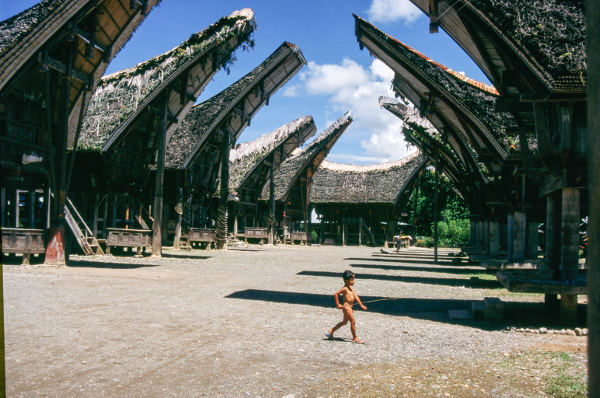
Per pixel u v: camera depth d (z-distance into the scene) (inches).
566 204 301.4
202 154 1170.0
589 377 58.2
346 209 1947.6
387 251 1301.7
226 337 227.9
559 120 315.9
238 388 153.3
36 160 590.2
